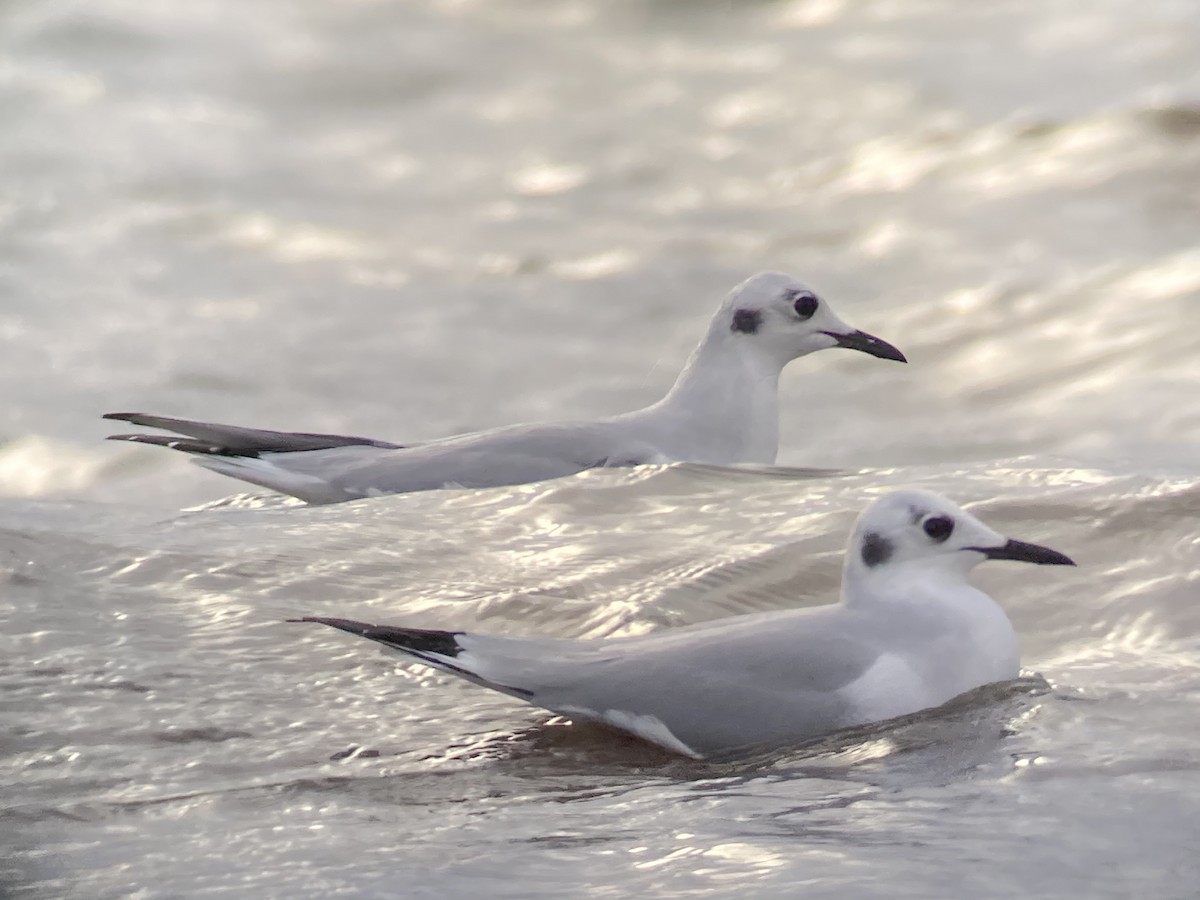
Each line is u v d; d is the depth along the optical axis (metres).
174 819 7.25
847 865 6.43
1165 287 24.62
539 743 8.11
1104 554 9.85
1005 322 24.66
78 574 10.33
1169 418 20.36
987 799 7.04
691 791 7.41
